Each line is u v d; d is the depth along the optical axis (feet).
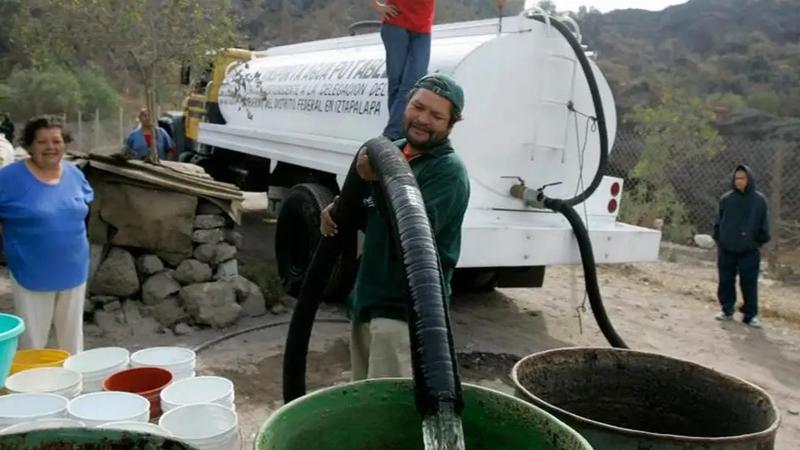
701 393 7.66
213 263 18.75
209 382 8.44
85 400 7.65
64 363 9.18
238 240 19.20
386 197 6.73
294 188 20.62
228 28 21.90
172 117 34.01
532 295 24.02
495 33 17.71
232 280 18.89
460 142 16.66
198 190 18.29
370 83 19.21
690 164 43.32
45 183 12.62
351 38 23.71
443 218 8.54
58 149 12.55
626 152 44.42
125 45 20.93
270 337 17.75
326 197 19.49
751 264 21.99
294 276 20.47
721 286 22.65
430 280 5.73
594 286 17.26
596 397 8.08
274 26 124.57
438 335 5.44
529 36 17.17
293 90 23.20
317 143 20.58
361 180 8.56
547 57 17.49
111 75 99.04
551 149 17.95
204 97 30.60
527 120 17.47
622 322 21.57
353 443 6.07
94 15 20.35
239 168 29.25
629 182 43.86
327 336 18.08
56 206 12.64
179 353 9.42
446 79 8.56
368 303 9.12
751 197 21.81
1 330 9.36
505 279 21.30
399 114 15.89
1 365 8.33
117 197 17.81
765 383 17.20
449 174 8.62
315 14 129.29
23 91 84.33
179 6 20.76
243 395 14.40
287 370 9.15
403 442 6.27
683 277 28.45
